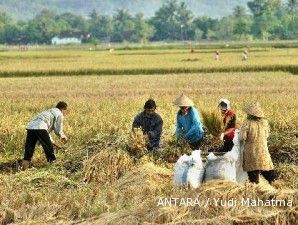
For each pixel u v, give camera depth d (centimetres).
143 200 1611
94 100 4381
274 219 1362
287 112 3241
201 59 10656
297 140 2370
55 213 1561
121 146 2202
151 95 4712
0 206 1614
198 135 2234
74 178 2111
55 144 2431
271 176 1933
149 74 7731
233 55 12525
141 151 2202
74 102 4231
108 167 2127
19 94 5028
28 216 1548
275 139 2383
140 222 1388
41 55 14288
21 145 2705
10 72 7962
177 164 1791
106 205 1578
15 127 2894
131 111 3547
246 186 1462
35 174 2028
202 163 1856
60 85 5859
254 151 1852
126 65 8838
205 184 1501
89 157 2234
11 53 16838
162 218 1367
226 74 6925
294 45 18850
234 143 1870
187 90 5138
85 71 8125
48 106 4075
